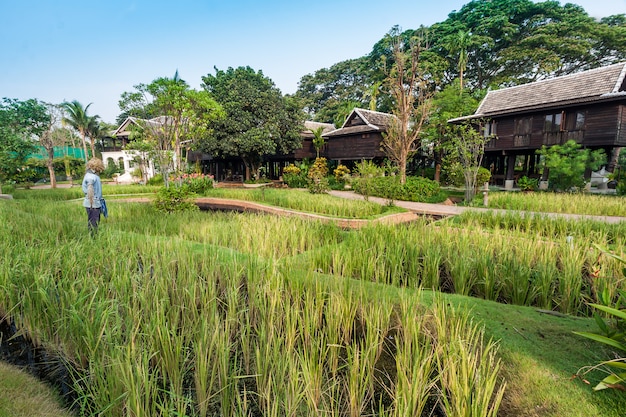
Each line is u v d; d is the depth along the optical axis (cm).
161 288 356
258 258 467
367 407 232
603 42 3042
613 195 1375
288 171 2741
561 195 1259
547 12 3164
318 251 522
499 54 3278
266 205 1391
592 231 637
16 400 222
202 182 1877
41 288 322
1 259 425
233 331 318
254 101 2570
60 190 1905
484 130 2019
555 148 1508
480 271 436
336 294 341
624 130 1497
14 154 1950
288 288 373
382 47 3581
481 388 199
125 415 215
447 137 2156
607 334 232
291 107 2800
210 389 228
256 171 3002
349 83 5119
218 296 389
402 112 1841
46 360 294
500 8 3284
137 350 248
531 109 1730
